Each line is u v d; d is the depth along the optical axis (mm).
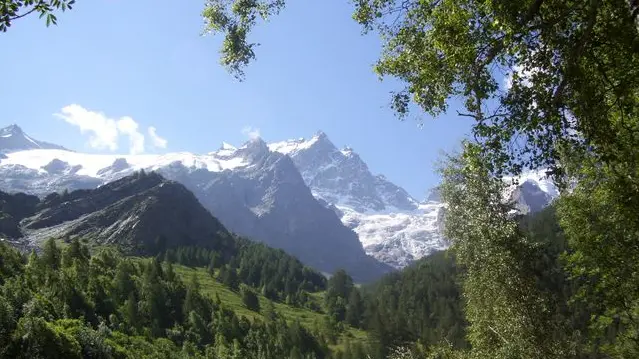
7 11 8883
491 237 30844
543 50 12312
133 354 102500
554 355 29312
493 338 33312
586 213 22766
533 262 31094
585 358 29141
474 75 12883
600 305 24844
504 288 30844
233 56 18109
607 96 13938
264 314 182000
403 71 15039
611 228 21797
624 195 16406
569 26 12117
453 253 37250
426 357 37625
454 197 33969
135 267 170625
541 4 12102
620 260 21828
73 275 129125
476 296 34062
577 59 11531
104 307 123688
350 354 150500
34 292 110250
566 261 26125
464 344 103125
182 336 132500
